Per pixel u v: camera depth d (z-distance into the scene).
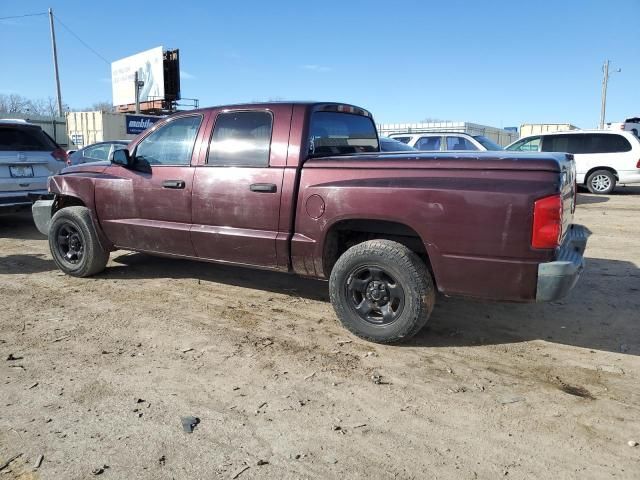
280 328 4.57
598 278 6.18
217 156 4.91
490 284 3.75
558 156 3.82
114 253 7.35
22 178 8.64
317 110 4.70
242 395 3.40
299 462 2.72
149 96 47.75
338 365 3.85
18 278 6.11
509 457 2.77
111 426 3.03
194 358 3.95
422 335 4.45
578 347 4.23
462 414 3.19
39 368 3.76
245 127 4.79
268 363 3.87
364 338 4.27
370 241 4.20
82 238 5.90
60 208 6.44
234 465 2.69
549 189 3.53
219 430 3.00
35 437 2.92
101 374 3.67
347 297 4.27
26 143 8.89
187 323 4.66
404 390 3.49
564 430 3.02
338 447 2.85
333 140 4.97
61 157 9.30
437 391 3.48
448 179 3.82
